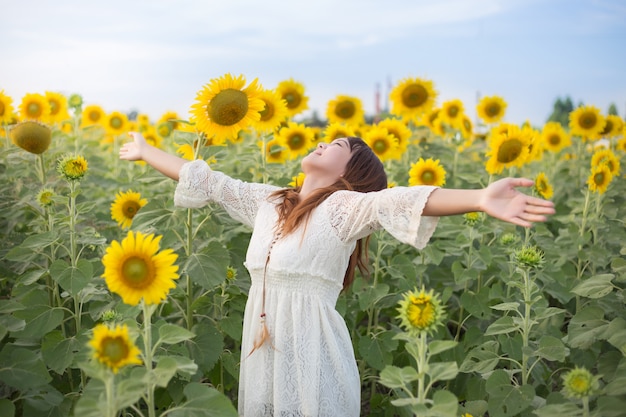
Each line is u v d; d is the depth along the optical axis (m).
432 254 3.92
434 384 3.91
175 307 3.96
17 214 3.63
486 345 3.10
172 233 3.20
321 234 2.66
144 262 2.07
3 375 2.49
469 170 6.14
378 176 3.00
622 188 5.01
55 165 4.44
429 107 6.00
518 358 3.10
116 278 2.06
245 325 2.82
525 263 2.88
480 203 2.34
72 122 6.30
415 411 2.04
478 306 3.72
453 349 3.66
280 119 4.16
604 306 3.31
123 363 1.89
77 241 3.09
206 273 2.99
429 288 4.42
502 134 4.24
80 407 1.96
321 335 2.67
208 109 2.96
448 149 5.95
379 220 2.54
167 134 7.14
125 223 3.88
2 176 4.26
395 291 4.10
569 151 7.21
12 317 2.84
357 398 2.73
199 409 2.17
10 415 2.48
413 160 5.89
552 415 2.29
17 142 3.73
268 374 2.71
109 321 2.76
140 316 3.69
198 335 3.16
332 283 2.71
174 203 3.21
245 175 4.10
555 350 2.81
